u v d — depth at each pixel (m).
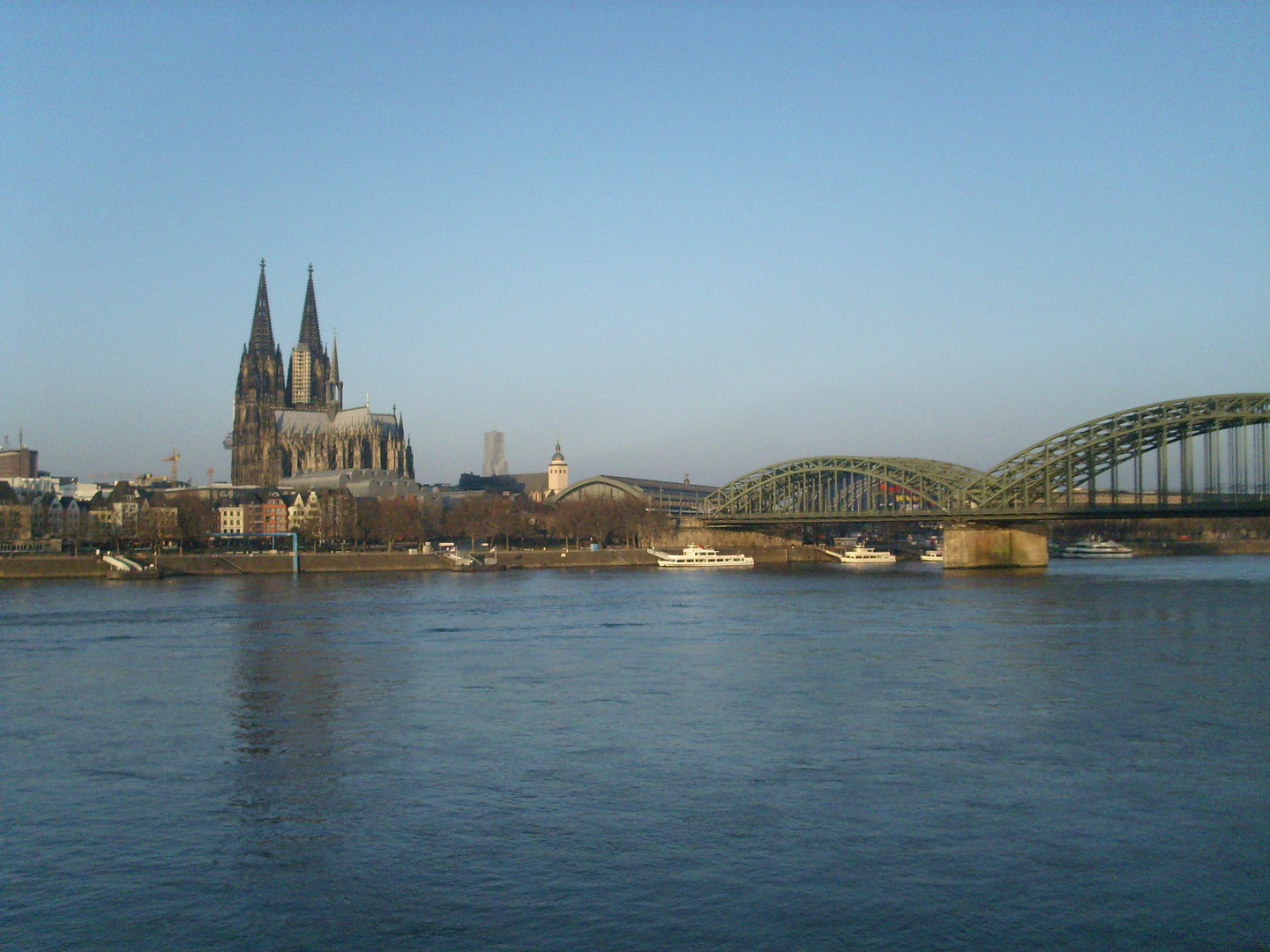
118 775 58.25
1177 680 84.00
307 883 43.75
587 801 53.16
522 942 38.91
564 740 65.19
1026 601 151.75
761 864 45.28
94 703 77.00
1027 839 47.94
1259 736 65.44
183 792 55.09
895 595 166.50
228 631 118.00
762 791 54.62
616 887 43.19
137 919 40.75
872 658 96.19
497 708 74.50
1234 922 40.28
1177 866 45.12
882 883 43.41
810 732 66.88
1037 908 41.31
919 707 74.12
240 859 46.16
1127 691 79.38
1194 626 118.94
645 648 103.75
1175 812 51.41
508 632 117.25
